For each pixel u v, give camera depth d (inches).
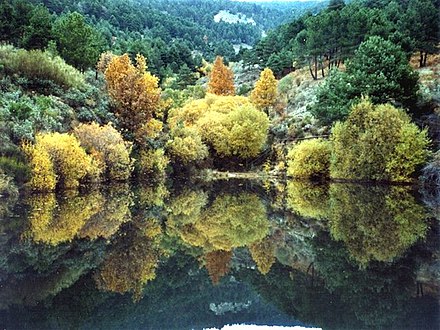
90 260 672.4
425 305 485.1
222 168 2559.1
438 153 1663.4
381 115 1704.0
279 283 585.0
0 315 458.9
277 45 4596.5
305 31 3508.9
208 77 4968.0
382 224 941.8
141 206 1250.0
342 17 2930.6
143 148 2063.2
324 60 3230.8
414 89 1911.9
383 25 2731.3
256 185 1947.6
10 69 1695.4
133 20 7859.3
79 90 1876.2
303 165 2034.9
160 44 5905.5
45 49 2215.8
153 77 2129.7
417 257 671.8
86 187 1606.8
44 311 474.6
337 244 778.8
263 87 3029.0
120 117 2003.0
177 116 2657.5
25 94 1626.5
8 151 1267.2
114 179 1809.8
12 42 2434.8
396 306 482.6
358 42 2851.9
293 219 1050.7
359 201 1311.5
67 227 906.7
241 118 2529.5
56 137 1439.5
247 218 1071.6
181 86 4195.4
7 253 697.6
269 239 836.0
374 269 620.1
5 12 2522.1
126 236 842.8
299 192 1626.5
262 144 2502.5
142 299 523.2
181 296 534.3
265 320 457.1
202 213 1148.5
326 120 2178.9
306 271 631.2
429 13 2554.1
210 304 512.4
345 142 1786.4
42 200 1250.0
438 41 2576.3
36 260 662.5
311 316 465.4
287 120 2608.3
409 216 1027.3
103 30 5743.1
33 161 1327.5
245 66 4891.7
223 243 805.2
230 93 3737.7
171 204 1312.7
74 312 472.1
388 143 1694.1
